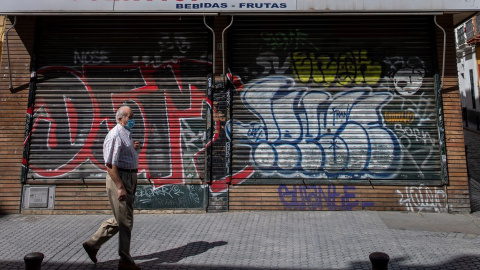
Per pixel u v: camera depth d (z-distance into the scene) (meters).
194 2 6.72
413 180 7.20
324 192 7.24
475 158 13.08
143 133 7.37
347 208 7.21
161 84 7.44
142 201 7.29
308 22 7.45
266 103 7.39
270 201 7.25
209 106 7.31
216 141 7.30
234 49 7.47
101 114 7.39
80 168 7.30
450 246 5.36
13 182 7.30
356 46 7.40
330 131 7.32
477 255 5.01
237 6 6.71
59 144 7.35
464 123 21.16
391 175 7.21
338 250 5.27
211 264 4.85
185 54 7.46
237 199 7.26
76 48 7.48
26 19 7.47
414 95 7.32
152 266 4.79
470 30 19.33
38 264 3.54
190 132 7.38
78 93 7.43
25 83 7.39
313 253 5.18
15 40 7.45
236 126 7.38
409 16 7.36
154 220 6.79
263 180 7.28
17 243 5.64
